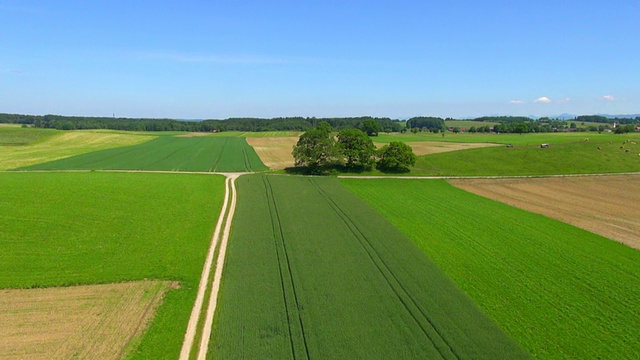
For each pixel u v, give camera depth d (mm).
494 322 22906
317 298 25078
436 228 41406
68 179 58688
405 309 23984
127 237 35875
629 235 40531
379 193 60219
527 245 36406
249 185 61812
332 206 48969
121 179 61156
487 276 29500
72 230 36781
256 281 27469
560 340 21562
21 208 41969
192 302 24969
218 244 35406
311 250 33469
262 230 38625
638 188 66250
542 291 27203
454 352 19953
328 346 20109
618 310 24781
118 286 26703
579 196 60156
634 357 20219
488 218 45719
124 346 20109
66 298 24859
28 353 19188
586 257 33562
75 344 20094
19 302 24172
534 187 66812
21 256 30750
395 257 32312
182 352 20047
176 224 40188
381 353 19656
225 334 21172
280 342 20500
